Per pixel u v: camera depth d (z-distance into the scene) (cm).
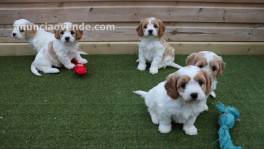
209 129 95
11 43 149
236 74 132
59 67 137
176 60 146
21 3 142
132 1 144
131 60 145
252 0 144
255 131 95
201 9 145
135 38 151
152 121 97
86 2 143
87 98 112
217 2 145
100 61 143
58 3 143
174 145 88
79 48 148
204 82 79
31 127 95
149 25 127
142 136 91
